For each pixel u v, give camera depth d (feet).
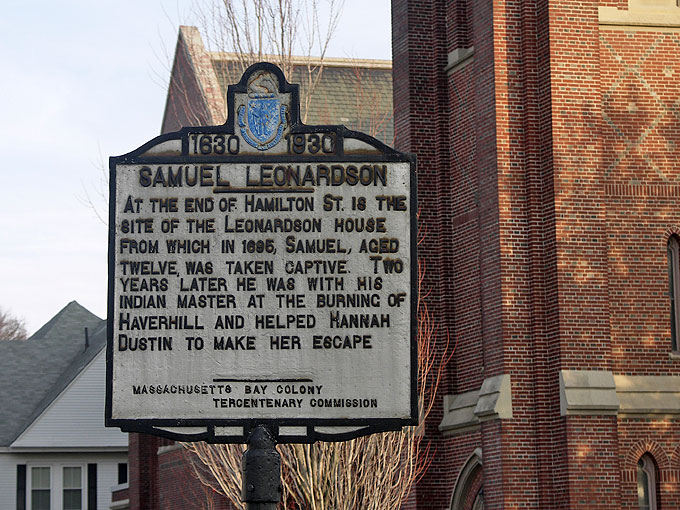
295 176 43.60
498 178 85.56
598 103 85.10
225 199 43.50
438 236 96.48
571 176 84.02
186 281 43.14
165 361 42.80
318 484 84.48
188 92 126.11
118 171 43.60
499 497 82.48
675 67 88.17
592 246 83.61
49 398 176.55
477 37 89.66
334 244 43.29
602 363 82.28
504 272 84.58
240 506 89.20
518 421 82.94
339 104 125.59
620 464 82.53
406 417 42.45
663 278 86.02
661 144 87.20
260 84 43.96
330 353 42.75
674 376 84.99
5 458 170.30
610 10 87.56
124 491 149.18
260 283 43.11
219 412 42.57
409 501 93.15
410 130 97.66
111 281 43.14
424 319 94.32
